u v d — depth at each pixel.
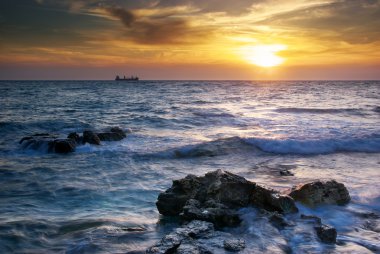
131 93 77.00
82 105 44.06
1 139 21.09
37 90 88.50
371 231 7.16
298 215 7.71
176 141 19.77
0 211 8.75
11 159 15.70
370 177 11.77
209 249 5.80
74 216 8.35
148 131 23.75
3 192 10.47
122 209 8.93
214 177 8.73
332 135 19.80
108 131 22.73
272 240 6.40
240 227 7.12
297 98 59.41
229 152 16.61
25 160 15.44
